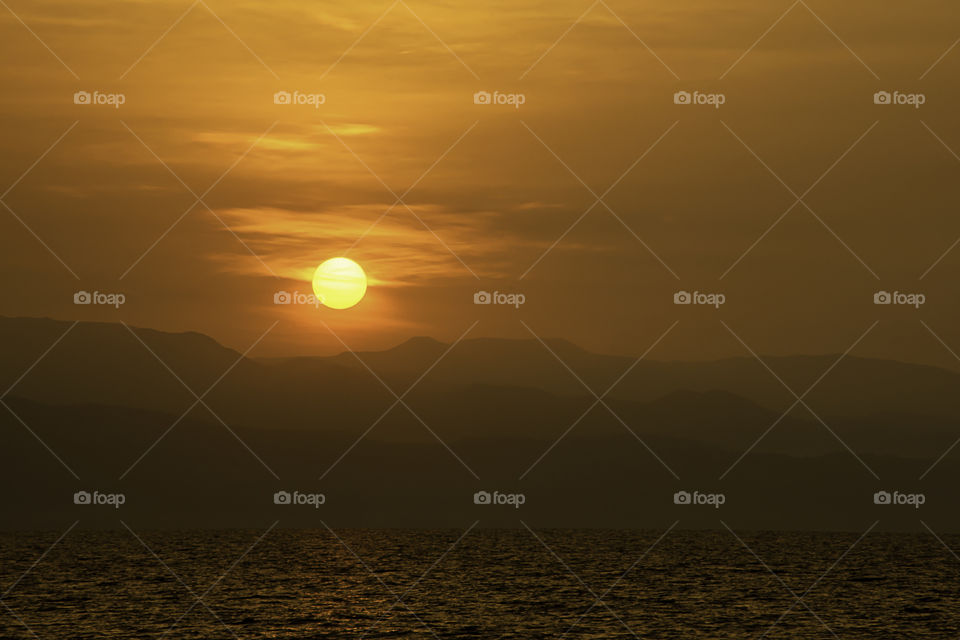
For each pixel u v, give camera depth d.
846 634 88.31
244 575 139.12
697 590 123.44
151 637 82.25
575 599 111.25
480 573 146.50
